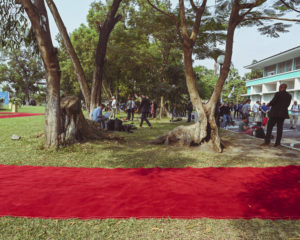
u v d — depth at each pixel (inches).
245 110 636.1
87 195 130.6
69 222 103.0
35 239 90.8
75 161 216.4
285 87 299.1
